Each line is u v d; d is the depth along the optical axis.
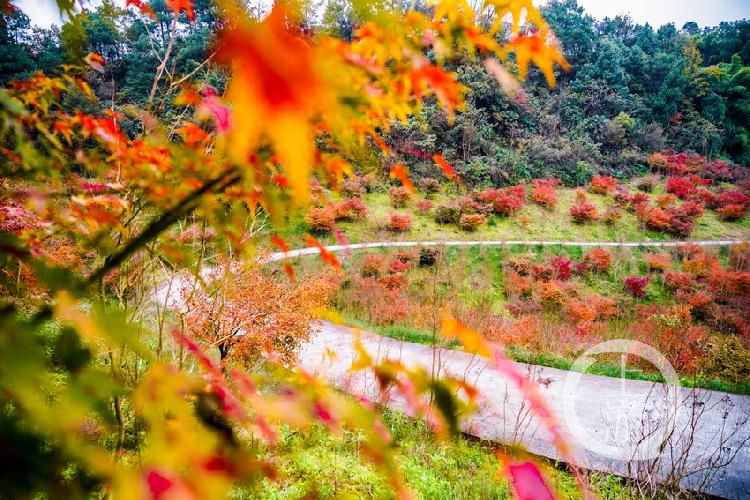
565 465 3.90
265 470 0.54
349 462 3.15
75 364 0.29
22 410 0.26
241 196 0.71
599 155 32.19
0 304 0.30
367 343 7.42
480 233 21.75
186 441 0.45
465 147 28.14
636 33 52.75
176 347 1.91
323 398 0.79
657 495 3.65
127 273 1.54
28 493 0.26
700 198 27.19
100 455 0.32
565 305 15.06
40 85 0.96
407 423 4.34
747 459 4.23
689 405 5.48
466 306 13.34
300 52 0.26
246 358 3.96
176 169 0.66
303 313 4.62
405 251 17.97
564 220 24.17
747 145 37.25
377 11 0.51
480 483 3.57
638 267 18.98
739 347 7.93
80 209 0.94
